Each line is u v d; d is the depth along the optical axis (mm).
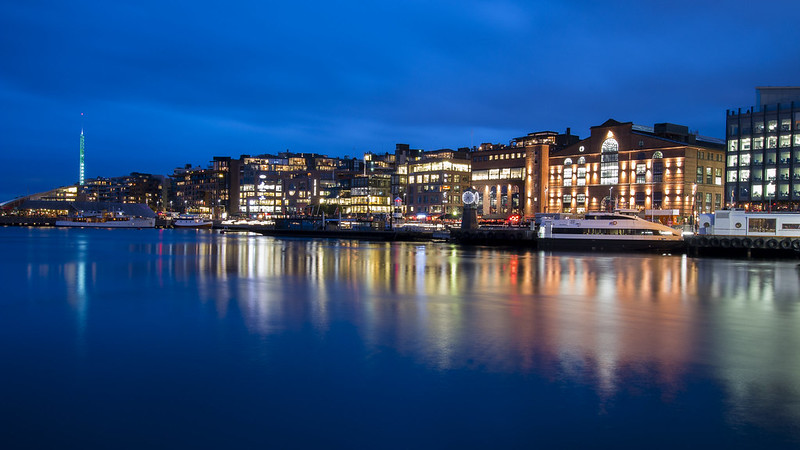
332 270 69312
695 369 25406
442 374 24828
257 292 48812
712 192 158125
